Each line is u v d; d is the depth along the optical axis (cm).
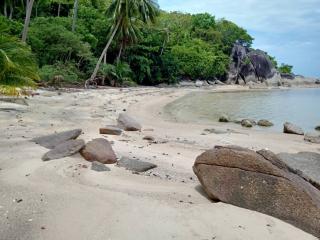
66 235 517
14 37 1622
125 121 1647
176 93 4691
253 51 10006
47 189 676
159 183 784
